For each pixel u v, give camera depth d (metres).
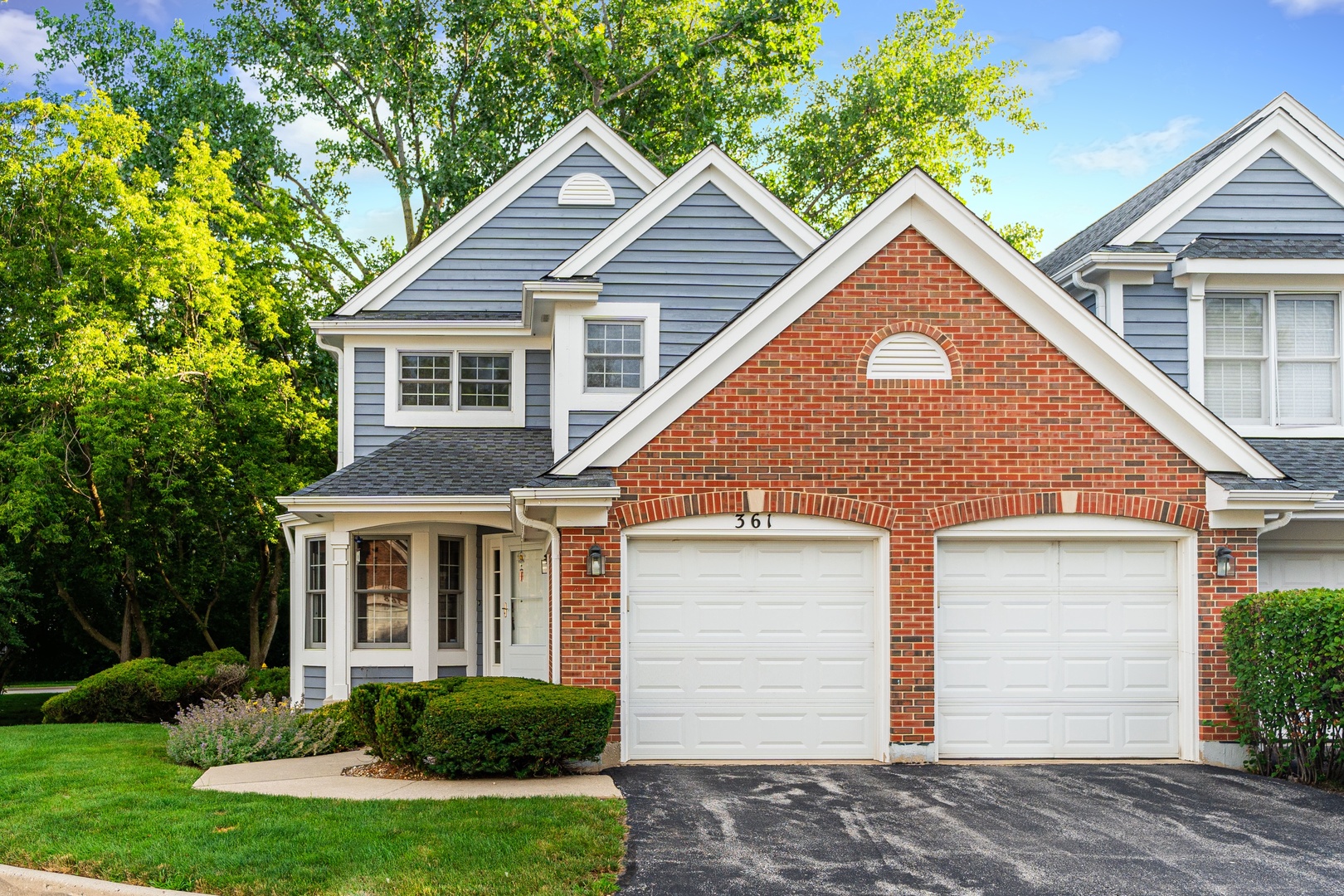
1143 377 11.68
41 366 23.16
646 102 28.42
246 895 7.30
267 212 27.69
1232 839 8.72
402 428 17.77
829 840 8.55
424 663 15.68
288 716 13.00
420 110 28.72
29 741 13.69
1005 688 11.90
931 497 11.69
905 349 11.76
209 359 22.20
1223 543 11.78
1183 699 11.84
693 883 7.56
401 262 17.95
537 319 17.03
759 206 16.77
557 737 10.51
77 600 28.52
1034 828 8.98
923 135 30.95
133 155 26.59
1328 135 15.37
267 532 25.69
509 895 7.16
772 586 11.87
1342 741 10.45
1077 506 11.69
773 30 27.69
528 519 11.68
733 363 11.69
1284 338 14.62
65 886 7.59
